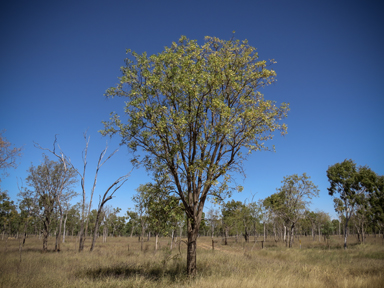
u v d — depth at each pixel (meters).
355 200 35.00
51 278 10.08
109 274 11.78
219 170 11.56
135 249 29.36
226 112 10.83
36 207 26.16
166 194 11.74
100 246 35.31
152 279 10.65
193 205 11.70
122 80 11.44
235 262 15.74
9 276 10.01
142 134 11.48
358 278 10.19
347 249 31.19
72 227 61.22
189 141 12.38
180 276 10.84
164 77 12.09
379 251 26.77
